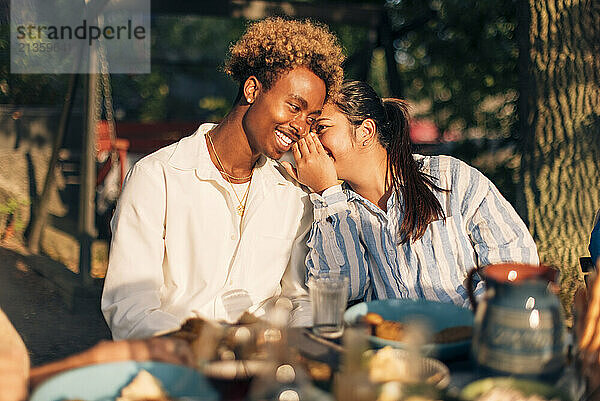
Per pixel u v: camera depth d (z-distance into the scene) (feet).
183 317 6.69
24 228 18.62
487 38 21.08
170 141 23.81
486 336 4.07
